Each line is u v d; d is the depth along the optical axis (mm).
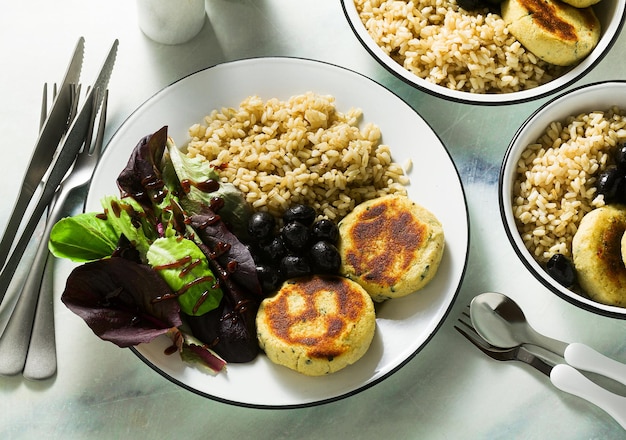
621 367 638
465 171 721
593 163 666
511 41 705
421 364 671
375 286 644
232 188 664
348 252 652
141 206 651
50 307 672
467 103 680
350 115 694
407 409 662
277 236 656
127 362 669
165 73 744
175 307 622
